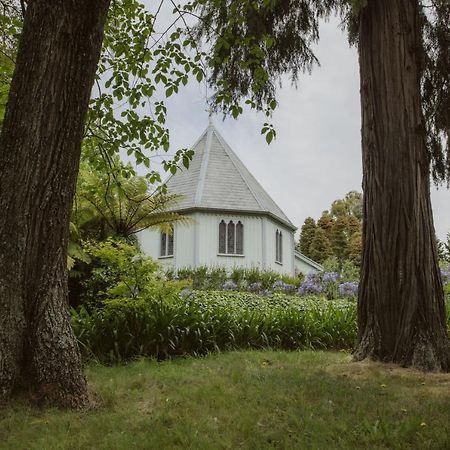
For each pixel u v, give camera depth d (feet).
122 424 11.18
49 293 12.67
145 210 36.73
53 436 10.33
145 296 23.52
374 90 20.74
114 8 23.77
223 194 85.66
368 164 20.58
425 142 20.31
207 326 23.58
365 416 11.74
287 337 25.96
